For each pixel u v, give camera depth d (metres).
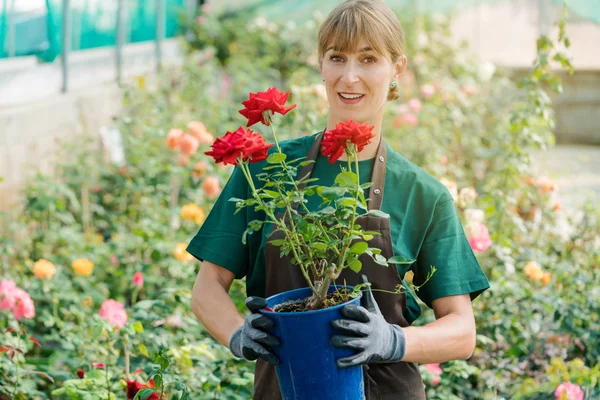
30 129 5.81
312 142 2.32
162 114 6.85
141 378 3.01
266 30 11.76
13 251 4.85
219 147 1.92
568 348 4.05
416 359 2.04
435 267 2.22
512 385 3.71
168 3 10.68
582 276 4.36
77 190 5.80
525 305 4.12
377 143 2.27
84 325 3.80
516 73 12.89
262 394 2.27
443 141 7.06
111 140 6.82
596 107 13.26
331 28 2.14
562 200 7.32
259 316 1.90
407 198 2.23
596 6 8.80
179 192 5.69
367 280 2.12
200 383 3.09
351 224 1.91
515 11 13.78
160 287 4.63
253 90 9.15
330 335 1.88
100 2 7.68
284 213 2.04
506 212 4.77
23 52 6.15
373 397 2.18
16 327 3.52
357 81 2.14
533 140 4.93
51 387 3.57
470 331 2.15
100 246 5.07
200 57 10.38
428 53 10.62
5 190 5.40
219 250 2.27
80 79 7.38
